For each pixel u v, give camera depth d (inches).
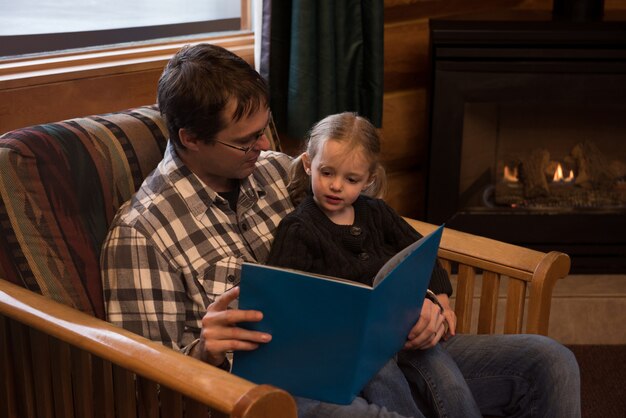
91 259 54.2
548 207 97.4
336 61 85.4
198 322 53.0
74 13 76.9
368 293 41.6
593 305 97.1
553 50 89.4
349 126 55.2
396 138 103.3
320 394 45.2
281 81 86.0
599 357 95.0
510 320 60.4
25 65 71.0
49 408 52.9
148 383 47.8
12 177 53.1
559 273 59.4
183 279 53.2
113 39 80.5
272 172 61.4
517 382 56.8
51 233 53.4
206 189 55.0
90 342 46.2
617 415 84.8
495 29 89.2
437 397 53.9
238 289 46.1
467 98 90.7
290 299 42.9
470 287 61.9
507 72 89.9
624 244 98.0
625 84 90.7
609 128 97.4
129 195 57.7
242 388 40.7
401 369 56.1
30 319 48.6
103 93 74.5
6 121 68.1
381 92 88.7
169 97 52.6
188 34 87.1
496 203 97.5
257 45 84.9
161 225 53.1
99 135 57.8
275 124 87.2
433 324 53.9
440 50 89.4
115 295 52.0
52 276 52.7
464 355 58.5
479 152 95.9
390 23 99.3
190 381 41.9
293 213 57.0
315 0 81.9
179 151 55.1
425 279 50.7
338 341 43.3
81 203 55.1
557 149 97.9
